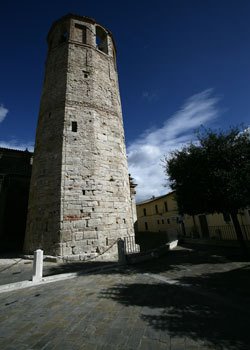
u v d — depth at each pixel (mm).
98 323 4309
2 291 6535
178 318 4359
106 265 9797
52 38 18688
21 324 4387
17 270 9422
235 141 10461
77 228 12031
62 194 12289
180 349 3311
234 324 3977
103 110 15883
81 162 13492
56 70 16266
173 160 11875
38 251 7758
